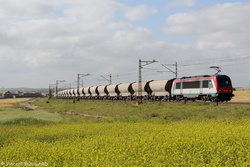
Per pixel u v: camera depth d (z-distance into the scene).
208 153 11.14
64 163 10.95
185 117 29.94
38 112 51.78
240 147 11.38
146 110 42.47
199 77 43.84
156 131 18.62
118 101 62.69
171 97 50.84
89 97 89.62
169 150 11.80
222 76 41.09
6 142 18.16
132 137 15.89
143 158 10.48
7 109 64.38
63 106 72.94
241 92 90.75
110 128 22.53
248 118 24.97
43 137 19.36
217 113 30.17
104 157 11.05
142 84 58.91
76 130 22.05
